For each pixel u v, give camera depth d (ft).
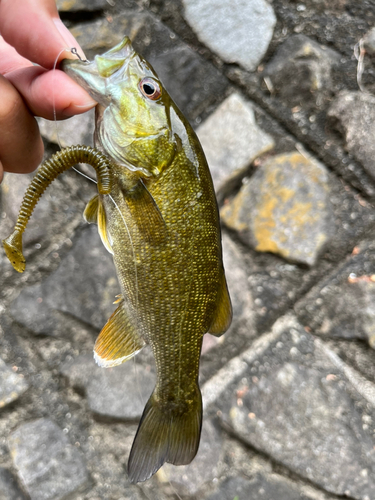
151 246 0.57
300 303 1.01
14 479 0.93
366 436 0.93
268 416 0.96
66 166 0.52
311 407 0.96
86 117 1.02
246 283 1.02
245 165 1.03
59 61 0.61
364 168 1.01
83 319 1.01
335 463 0.92
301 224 1.02
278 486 0.93
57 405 0.99
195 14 1.04
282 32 1.03
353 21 1.01
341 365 0.98
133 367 0.99
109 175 0.54
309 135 1.03
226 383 0.99
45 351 1.01
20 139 0.63
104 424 0.98
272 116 1.04
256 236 1.03
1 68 0.74
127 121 0.56
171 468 0.94
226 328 0.67
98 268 1.02
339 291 1.00
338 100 1.02
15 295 1.02
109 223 0.58
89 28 1.04
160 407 0.66
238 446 0.96
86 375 1.00
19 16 0.62
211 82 1.04
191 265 0.58
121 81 0.56
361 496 0.90
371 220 1.01
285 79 1.03
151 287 0.58
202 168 0.58
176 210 0.57
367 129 1.00
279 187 1.02
